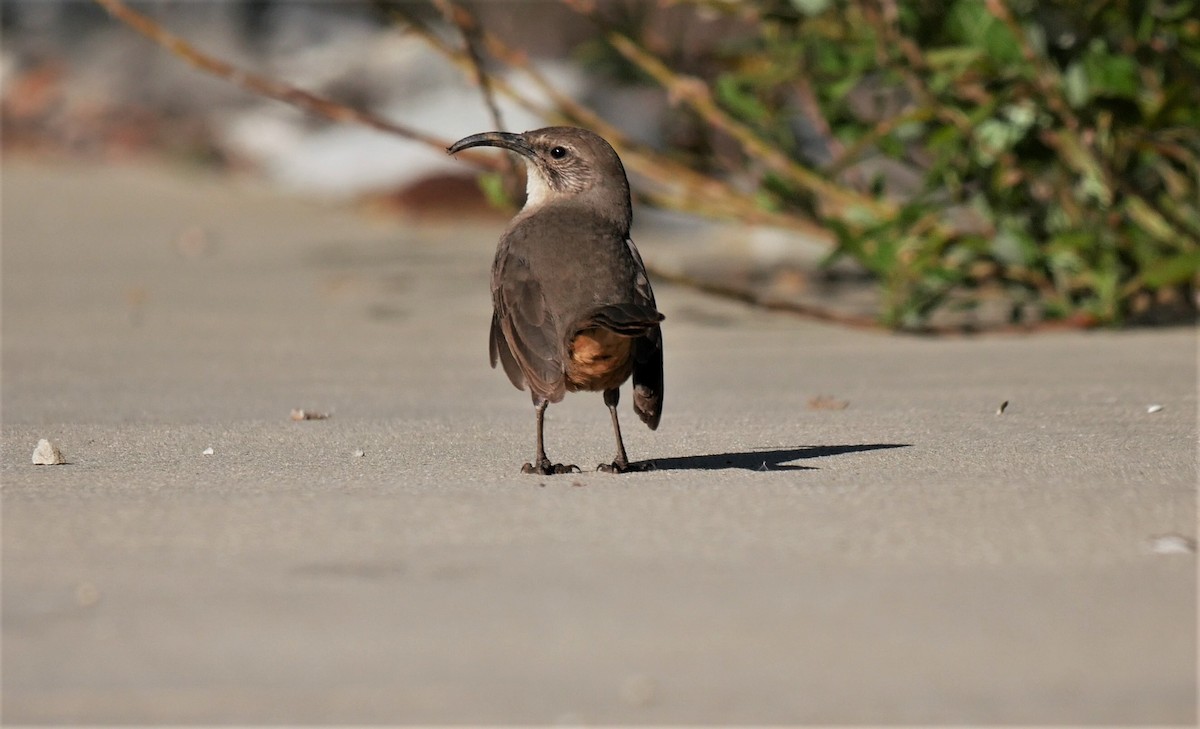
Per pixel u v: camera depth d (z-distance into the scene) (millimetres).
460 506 8992
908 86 18531
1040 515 8664
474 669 6270
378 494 9422
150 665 6320
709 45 22469
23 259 27438
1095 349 16906
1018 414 12852
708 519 8594
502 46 18875
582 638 6602
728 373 15875
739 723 5762
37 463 10703
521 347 10328
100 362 16828
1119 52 18344
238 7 50031
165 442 11742
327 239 32000
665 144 22312
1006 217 18656
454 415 13422
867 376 15414
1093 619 6805
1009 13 16328
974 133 17484
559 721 5789
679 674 6207
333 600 7113
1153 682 6098
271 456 11086
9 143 48969
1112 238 18328
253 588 7297
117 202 37531
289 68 46312
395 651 6465
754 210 19781
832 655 6395
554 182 11688
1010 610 6926
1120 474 10000
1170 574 7465
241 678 6188
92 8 53281
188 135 48250
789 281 24734
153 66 50562
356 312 21656
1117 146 17812
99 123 49562
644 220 34781
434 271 26875
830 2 18016
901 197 22234
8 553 7922
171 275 25672
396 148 40344
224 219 35156
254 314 21281
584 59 21594
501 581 7398
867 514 8711
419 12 25297
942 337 18469
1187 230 18344
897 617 6844
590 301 10398
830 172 18312
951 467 10320
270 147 45438
